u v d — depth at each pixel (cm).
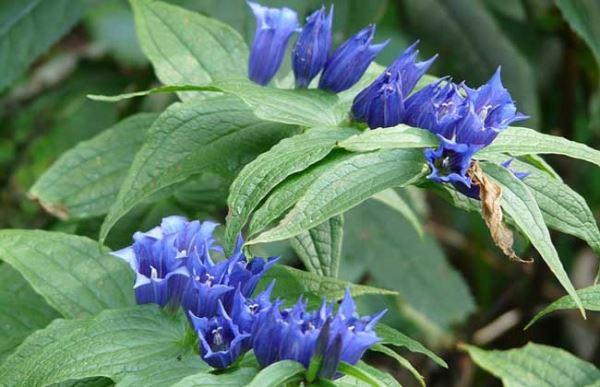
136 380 82
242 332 82
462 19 124
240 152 89
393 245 121
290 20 92
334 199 82
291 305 88
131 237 97
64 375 82
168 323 84
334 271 90
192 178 95
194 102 90
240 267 83
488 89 85
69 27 115
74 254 90
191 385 80
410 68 87
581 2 111
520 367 96
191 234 86
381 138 82
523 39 125
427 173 83
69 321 86
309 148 84
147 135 89
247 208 83
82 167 95
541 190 86
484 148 84
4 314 94
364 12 115
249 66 92
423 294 122
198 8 111
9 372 84
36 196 95
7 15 114
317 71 90
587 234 85
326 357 80
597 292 87
